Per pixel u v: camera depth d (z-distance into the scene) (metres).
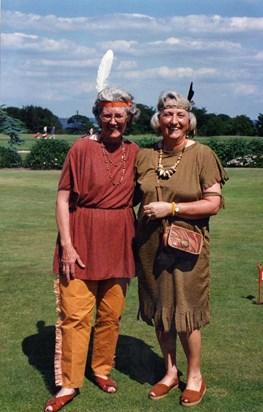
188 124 4.36
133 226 4.57
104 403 4.48
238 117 49.66
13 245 10.38
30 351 5.47
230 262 9.10
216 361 5.24
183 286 4.33
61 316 4.48
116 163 4.45
